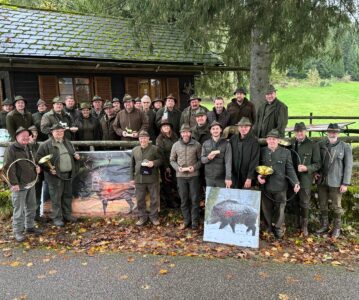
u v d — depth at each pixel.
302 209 5.71
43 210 6.62
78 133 7.43
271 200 5.64
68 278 4.49
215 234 5.55
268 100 6.08
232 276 4.46
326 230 5.82
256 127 6.29
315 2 7.87
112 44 11.78
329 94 38.59
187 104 13.43
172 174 6.69
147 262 4.88
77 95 11.23
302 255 5.06
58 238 5.79
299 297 3.97
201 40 10.38
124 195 6.66
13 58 9.45
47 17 12.13
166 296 4.04
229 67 12.77
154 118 7.42
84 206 6.71
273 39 8.96
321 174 5.61
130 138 6.93
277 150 5.47
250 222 5.41
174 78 12.99
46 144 6.08
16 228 5.65
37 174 5.84
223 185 5.71
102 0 13.30
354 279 4.36
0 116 8.61
